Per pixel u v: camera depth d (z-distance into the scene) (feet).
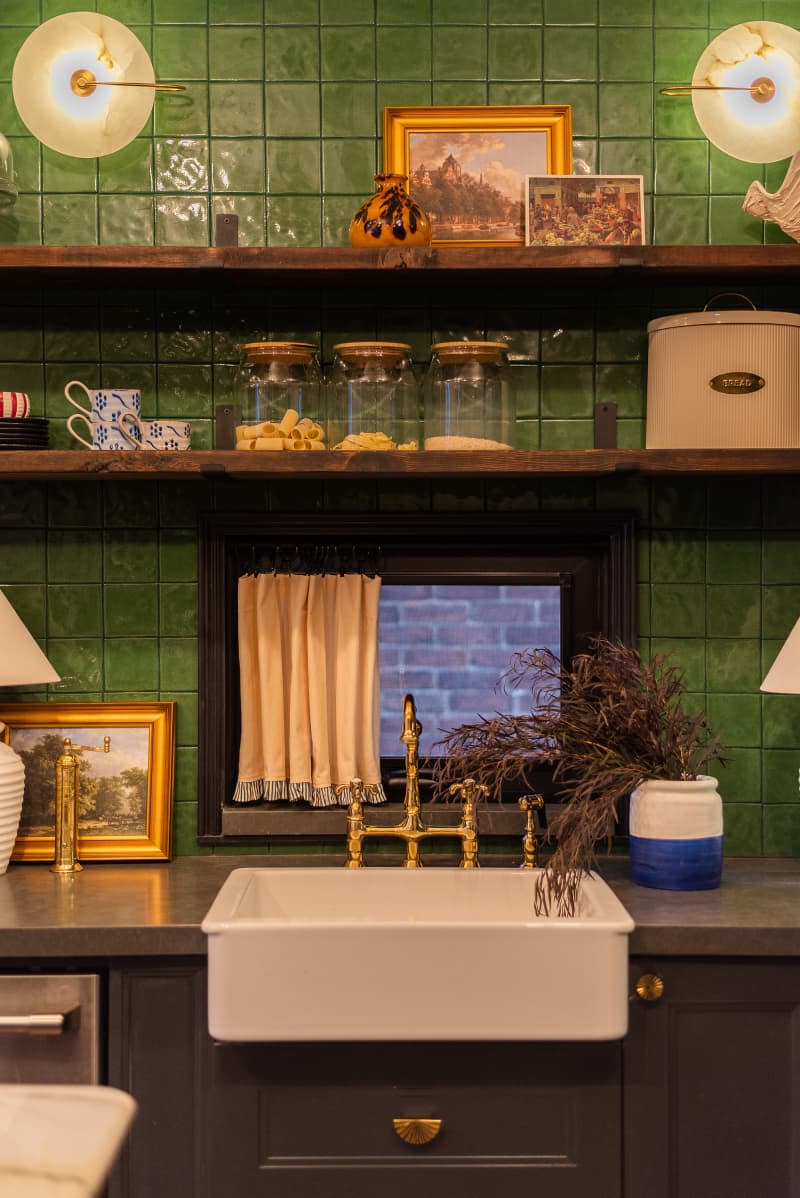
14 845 8.04
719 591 8.34
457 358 7.61
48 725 8.17
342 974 6.21
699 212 8.34
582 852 7.32
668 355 7.74
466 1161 6.41
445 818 8.15
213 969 6.23
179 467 7.43
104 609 8.33
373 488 8.33
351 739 8.21
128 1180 6.51
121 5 8.27
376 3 8.27
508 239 8.24
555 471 7.45
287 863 8.04
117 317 8.32
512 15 8.29
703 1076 6.53
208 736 8.27
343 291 8.32
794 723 8.32
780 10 8.31
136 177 8.30
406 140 8.27
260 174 8.30
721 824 7.42
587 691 7.95
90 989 6.54
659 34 8.30
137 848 8.07
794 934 6.45
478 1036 6.23
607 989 6.21
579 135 8.31
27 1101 2.88
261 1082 6.38
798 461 7.44
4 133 8.30
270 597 8.23
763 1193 6.53
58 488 8.32
